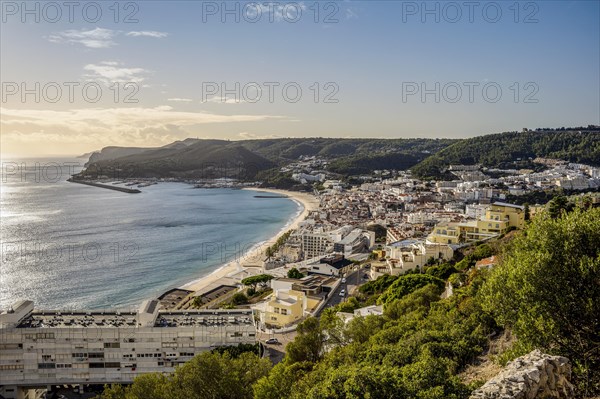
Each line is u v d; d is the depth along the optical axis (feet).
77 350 370.94
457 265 523.29
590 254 146.61
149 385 252.62
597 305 136.67
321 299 553.23
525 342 149.59
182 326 384.06
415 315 299.58
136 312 419.74
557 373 117.50
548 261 147.33
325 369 229.66
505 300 161.17
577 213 159.63
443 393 135.33
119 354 374.43
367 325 314.35
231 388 242.78
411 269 597.93
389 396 138.21
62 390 374.84
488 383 113.29
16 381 368.68
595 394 127.13
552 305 143.84
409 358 197.88
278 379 225.15
